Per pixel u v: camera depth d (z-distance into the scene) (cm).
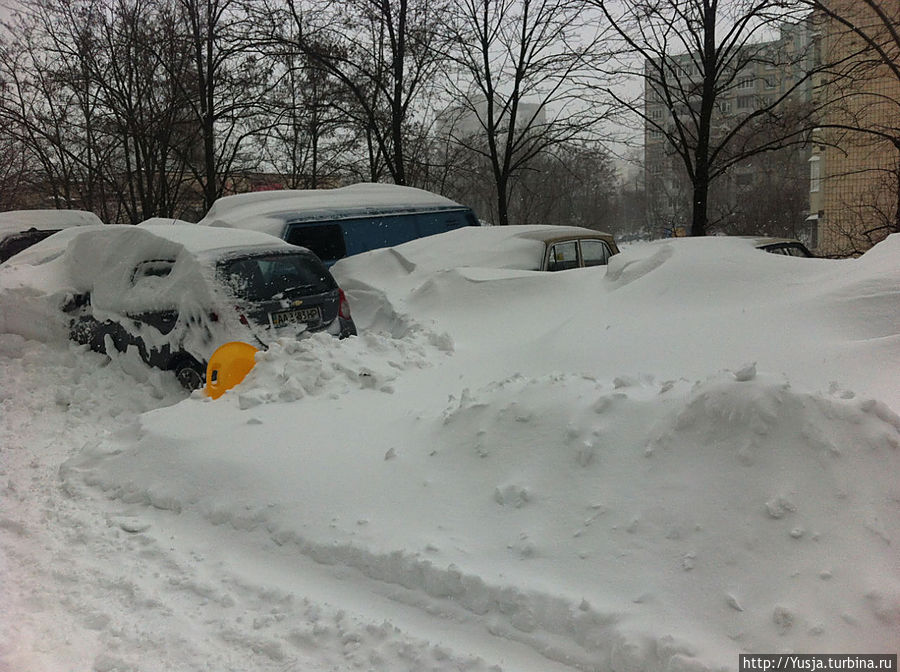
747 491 296
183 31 1995
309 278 709
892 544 270
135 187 2409
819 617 254
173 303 666
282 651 293
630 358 507
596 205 4112
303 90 2084
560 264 966
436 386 533
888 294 479
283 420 473
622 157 1916
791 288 558
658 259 668
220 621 316
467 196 2502
